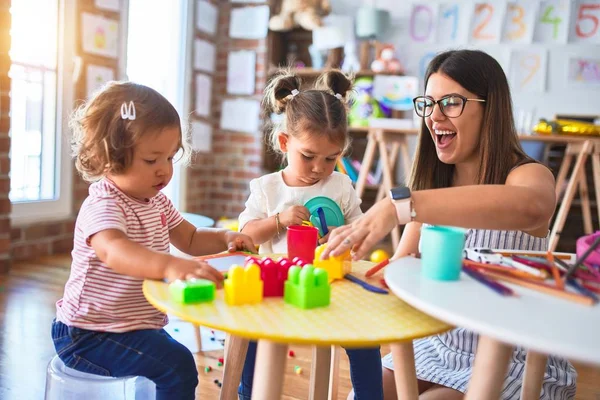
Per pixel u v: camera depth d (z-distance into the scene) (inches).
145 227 41.5
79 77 128.2
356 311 29.9
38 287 98.6
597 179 125.4
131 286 39.8
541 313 24.7
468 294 27.5
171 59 158.7
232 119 172.6
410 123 143.5
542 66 154.9
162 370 39.1
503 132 44.8
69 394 39.2
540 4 154.1
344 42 162.6
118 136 39.0
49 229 125.2
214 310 28.7
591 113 152.6
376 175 162.4
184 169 163.8
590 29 151.6
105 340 39.4
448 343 49.2
